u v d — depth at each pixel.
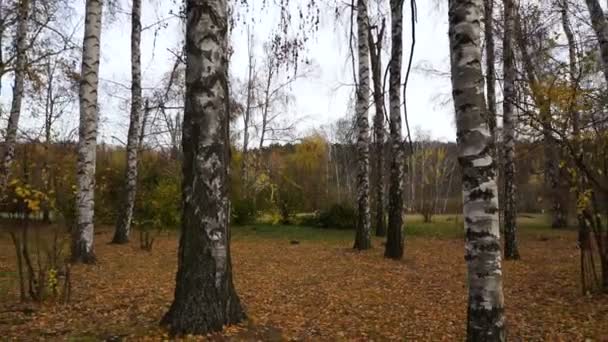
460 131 4.74
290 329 6.12
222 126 5.73
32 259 10.95
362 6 14.23
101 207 20.09
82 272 9.70
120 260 11.91
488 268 4.53
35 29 13.52
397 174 12.93
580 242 8.34
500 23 14.15
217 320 5.64
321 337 5.94
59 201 8.76
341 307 7.51
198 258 5.62
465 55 4.76
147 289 8.33
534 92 8.13
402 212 12.98
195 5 5.67
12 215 8.20
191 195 5.66
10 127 13.99
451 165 50.22
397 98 12.80
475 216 4.60
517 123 12.23
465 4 4.80
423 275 10.46
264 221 26.31
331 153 41.06
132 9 15.88
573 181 7.86
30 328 5.95
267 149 36.38
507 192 13.10
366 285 9.31
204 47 5.64
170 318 5.72
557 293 8.32
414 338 6.01
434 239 19.23
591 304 7.40
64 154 12.81
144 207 20.27
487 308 4.50
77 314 6.58
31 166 9.51
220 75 5.72
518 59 13.47
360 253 13.91
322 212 24.78
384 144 20.39
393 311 7.32
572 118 7.82
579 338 5.84
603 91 8.19
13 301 7.20
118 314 6.57
